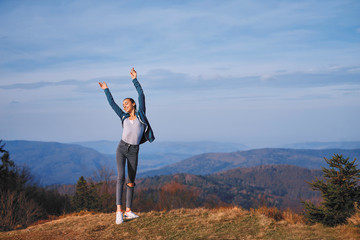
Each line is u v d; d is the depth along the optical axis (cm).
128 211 629
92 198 2925
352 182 579
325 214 574
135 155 580
